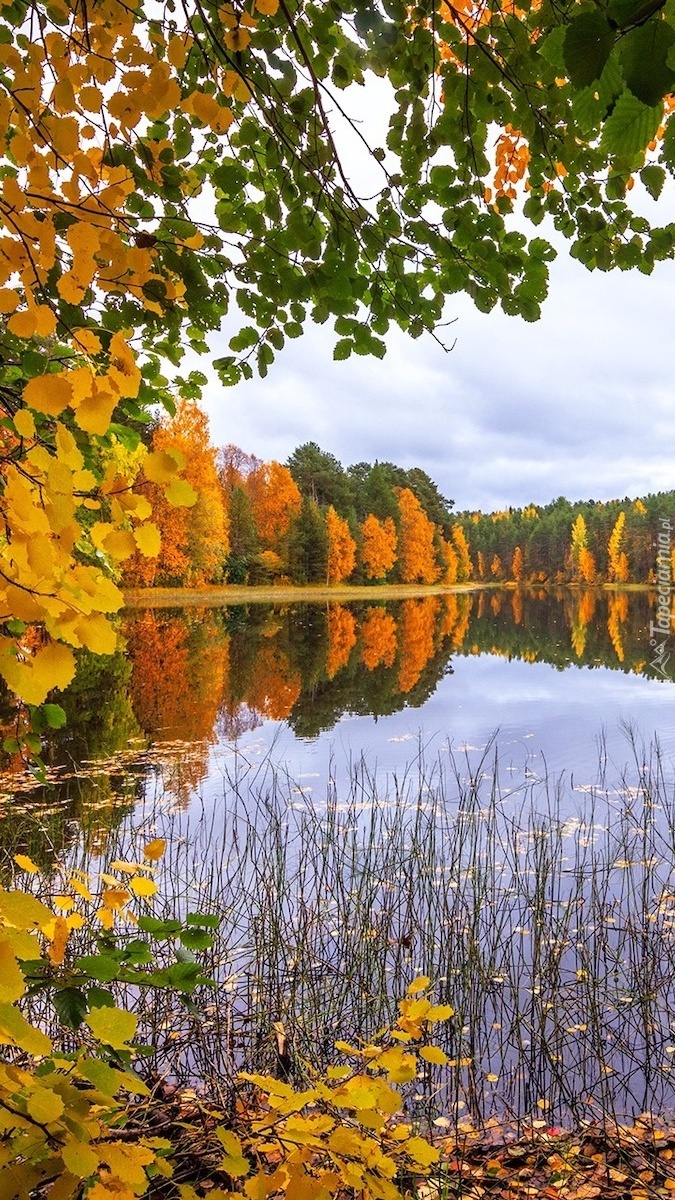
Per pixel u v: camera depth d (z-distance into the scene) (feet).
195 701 36.14
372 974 11.06
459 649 67.31
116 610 2.79
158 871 14.14
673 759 25.63
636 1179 7.23
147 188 4.86
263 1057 8.94
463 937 11.96
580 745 28.12
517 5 4.85
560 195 5.86
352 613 110.63
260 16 4.79
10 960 2.15
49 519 2.64
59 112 3.29
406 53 5.24
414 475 224.94
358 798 20.61
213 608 100.42
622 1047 9.73
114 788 21.12
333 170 5.09
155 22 4.50
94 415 2.76
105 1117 2.98
